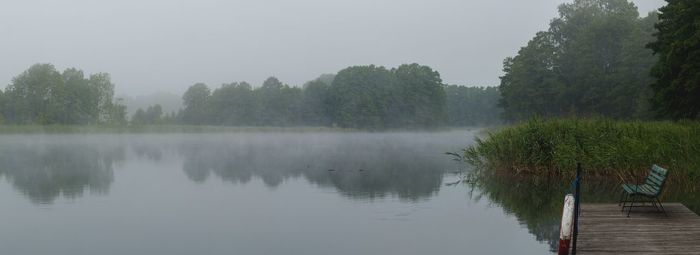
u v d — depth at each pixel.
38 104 104.88
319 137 87.88
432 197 18.17
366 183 22.23
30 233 13.21
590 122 23.05
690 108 30.47
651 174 12.34
